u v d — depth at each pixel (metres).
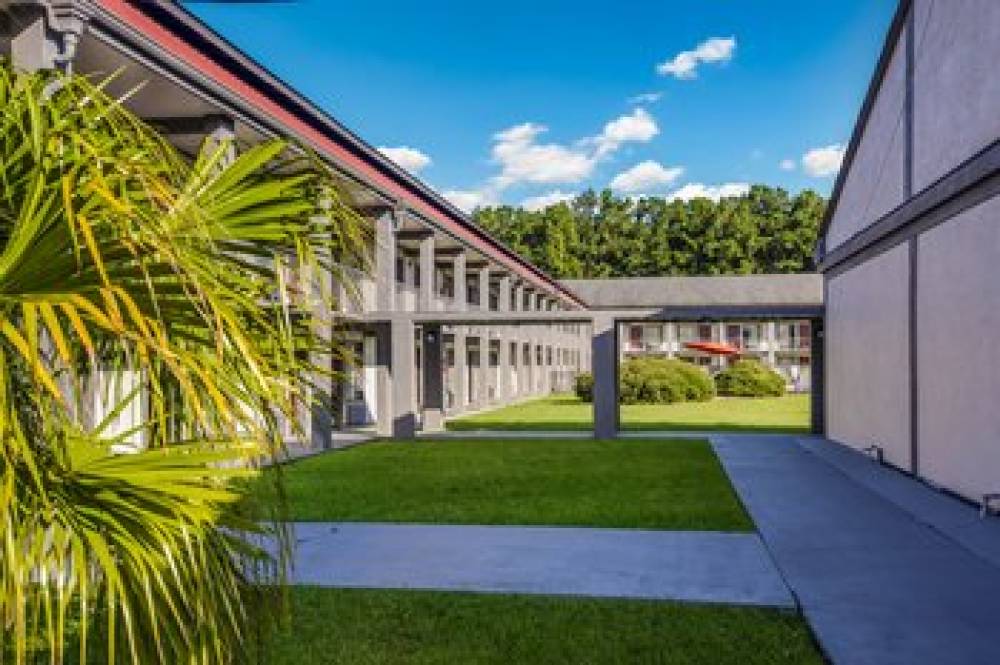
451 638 5.12
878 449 13.56
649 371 32.22
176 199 2.33
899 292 12.65
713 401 34.47
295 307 2.78
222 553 2.37
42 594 2.03
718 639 5.06
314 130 14.41
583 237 91.06
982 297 9.46
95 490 2.01
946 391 10.57
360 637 5.14
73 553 1.91
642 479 11.75
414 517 9.03
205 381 2.02
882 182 13.65
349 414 22.09
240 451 2.19
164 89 10.38
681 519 8.82
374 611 5.66
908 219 11.95
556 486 11.17
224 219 2.58
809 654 4.80
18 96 2.29
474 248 25.05
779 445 16.28
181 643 2.16
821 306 18.17
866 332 14.61
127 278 2.09
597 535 8.06
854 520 8.76
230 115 11.46
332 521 8.84
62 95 2.38
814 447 15.91
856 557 7.12
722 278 67.25
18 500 1.94
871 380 14.23
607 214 95.50
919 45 11.75
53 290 2.07
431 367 20.83
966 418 9.89
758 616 5.50
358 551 7.46
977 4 9.71
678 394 32.47
